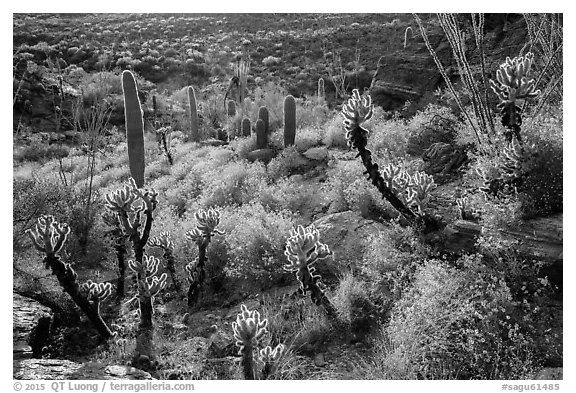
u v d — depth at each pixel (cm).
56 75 2517
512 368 396
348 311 500
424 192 576
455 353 421
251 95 2561
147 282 541
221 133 1973
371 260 562
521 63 539
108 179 1458
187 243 741
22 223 781
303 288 512
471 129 789
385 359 426
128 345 517
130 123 1083
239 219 757
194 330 563
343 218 686
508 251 480
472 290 459
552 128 552
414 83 1253
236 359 477
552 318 432
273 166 1075
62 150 1898
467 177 712
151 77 3238
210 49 3550
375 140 943
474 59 1080
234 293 631
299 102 2028
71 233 788
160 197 1081
